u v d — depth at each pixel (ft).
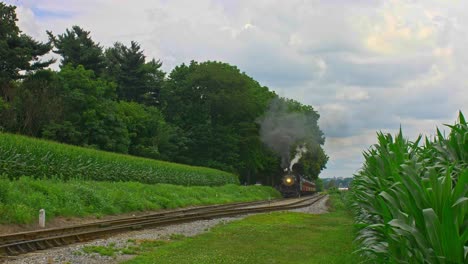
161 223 69.51
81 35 238.07
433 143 26.68
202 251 45.29
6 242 42.93
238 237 56.59
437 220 16.17
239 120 263.08
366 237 29.66
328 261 39.96
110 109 184.44
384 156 27.86
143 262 38.73
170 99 259.60
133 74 248.32
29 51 155.22
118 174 122.31
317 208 128.88
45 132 152.66
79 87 177.27
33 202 64.28
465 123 24.02
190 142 242.99
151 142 212.84
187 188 139.44
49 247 44.37
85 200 77.77
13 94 149.59
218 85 259.39
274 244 50.93
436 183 17.62
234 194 173.68
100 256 41.27
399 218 18.62
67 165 98.53
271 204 144.97
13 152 82.74
